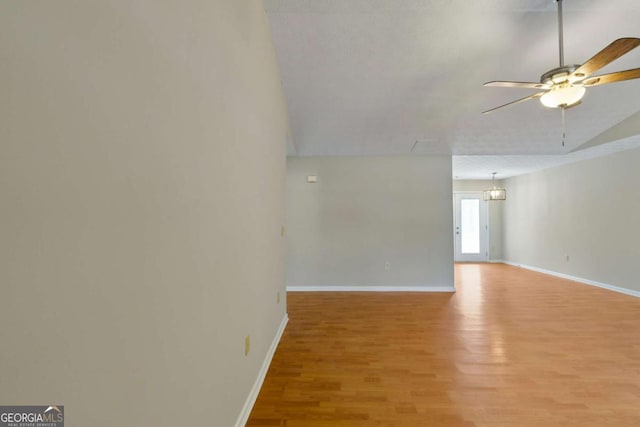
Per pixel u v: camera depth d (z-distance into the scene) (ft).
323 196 16.90
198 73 3.68
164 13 2.92
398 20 8.05
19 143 1.58
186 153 3.36
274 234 8.97
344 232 16.83
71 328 1.88
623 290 15.71
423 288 16.55
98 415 2.08
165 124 2.93
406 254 16.69
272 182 8.57
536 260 22.65
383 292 16.30
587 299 14.46
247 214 5.87
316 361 8.23
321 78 10.44
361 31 8.44
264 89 7.46
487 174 24.48
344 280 16.78
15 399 1.58
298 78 10.43
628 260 15.48
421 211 16.70
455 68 9.98
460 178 26.78
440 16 7.92
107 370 2.17
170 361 3.03
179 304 3.21
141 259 2.56
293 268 16.83
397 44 8.93
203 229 3.82
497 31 8.45
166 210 2.95
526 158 18.03
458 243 27.68
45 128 1.70
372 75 10.32
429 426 5.66
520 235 24.58
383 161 16.84
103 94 2.12
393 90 11.13
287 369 7.78
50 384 1.75
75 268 1.90
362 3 7.46
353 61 9.65
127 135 2.38
